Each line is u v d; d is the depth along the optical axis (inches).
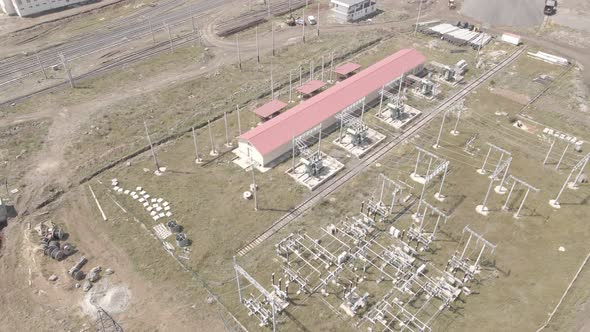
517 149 2443.4
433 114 2733.8
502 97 2886.3
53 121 2647.6
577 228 1975.9
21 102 2810.0
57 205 2102.6
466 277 1755.7
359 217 2041.1
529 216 2038.6
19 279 1769.2
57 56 3366.1
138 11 4158.5
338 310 1654.8
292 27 3823.8
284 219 2032.5
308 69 3193.9
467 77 3107.8
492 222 2012.8
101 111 2736.2
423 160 2374.5
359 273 1793.8
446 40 3592.5
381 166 2345.0
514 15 3865.7
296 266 1818.4
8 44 3523.6
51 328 1593.3
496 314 1637.6
